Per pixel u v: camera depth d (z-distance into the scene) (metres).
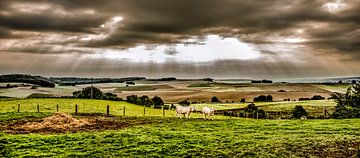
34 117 52.03
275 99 170.00
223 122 49.47
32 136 34.00
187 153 27.45
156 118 56.12
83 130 40.34
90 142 31.72
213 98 172.12
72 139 33.00
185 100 170.12
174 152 27.80
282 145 30.23
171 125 45.62
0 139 32.22
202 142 32.00
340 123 48.28
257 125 46.00
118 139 33.12
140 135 35.69
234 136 35.78
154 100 132.38
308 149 28.52
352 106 70.75
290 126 45.03
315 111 106.62
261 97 170.62
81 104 95.62
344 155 26.25
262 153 27.14
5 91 177.50
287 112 111.50
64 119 45.88
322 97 168.00
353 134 36.91
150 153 27.47
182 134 36.59
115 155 26.75
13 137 33.22
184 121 51.19
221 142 32.00
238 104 148.38
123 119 53.78
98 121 49.78
